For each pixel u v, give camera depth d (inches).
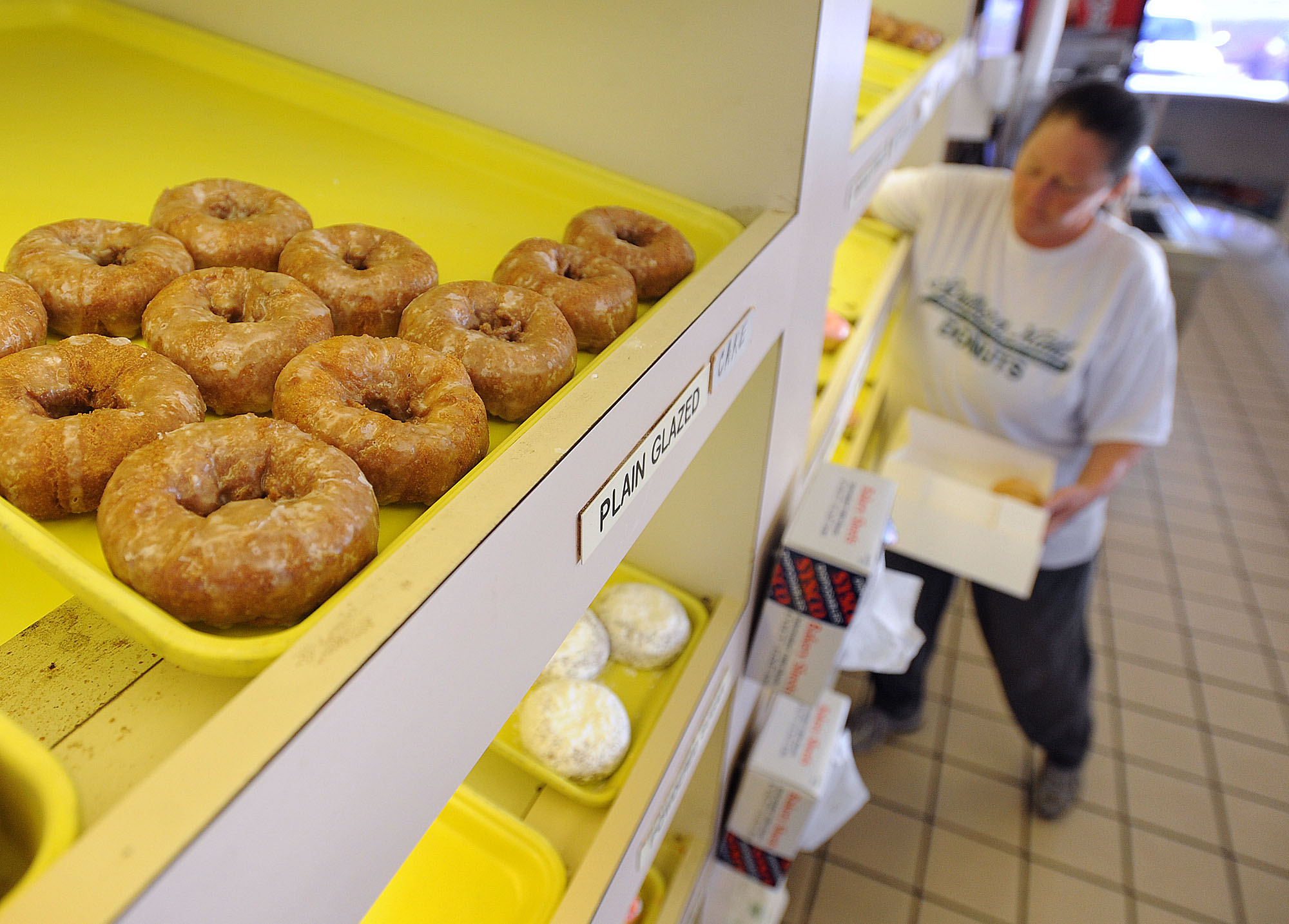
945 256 70.6
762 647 49.6
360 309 24.3
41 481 17.1
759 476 41.5
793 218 33.4
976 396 71.7
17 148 31.3
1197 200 222.7
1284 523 121.0
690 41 32.1
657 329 23.8
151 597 15.7
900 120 53.7
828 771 54.7
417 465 19.1
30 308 20.9
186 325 21.1
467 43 36.0
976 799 82.4
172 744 15.9
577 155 36.4
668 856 53.9
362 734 14.0
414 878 36.0
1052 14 114.7
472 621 16.3
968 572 61.9
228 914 12.3
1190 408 146.9
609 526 22.1
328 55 38.9
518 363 22.5
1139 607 105.6
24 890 10.5
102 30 40.9
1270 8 203.2
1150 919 73.5
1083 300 64.1
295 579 15.8
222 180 28.3
